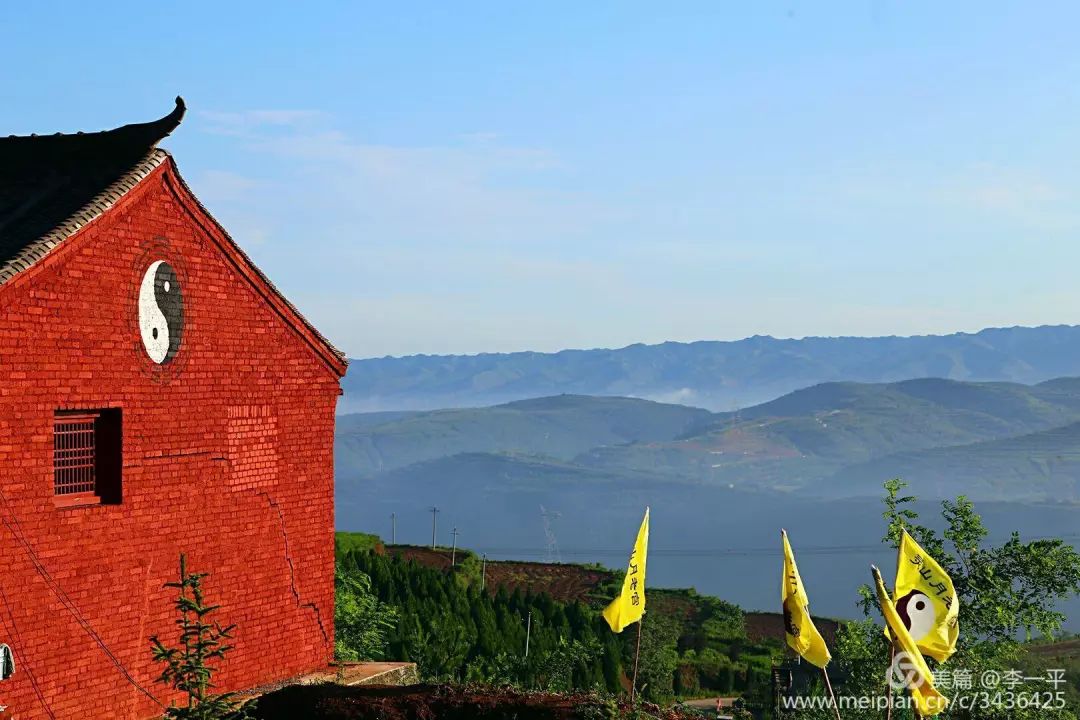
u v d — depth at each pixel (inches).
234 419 829.8
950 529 965.8
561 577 4160.9
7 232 681.6
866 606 1018.1
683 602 4121.6
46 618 673.0
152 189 751.7
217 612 810.2
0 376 642.2
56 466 701.3
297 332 892.6
